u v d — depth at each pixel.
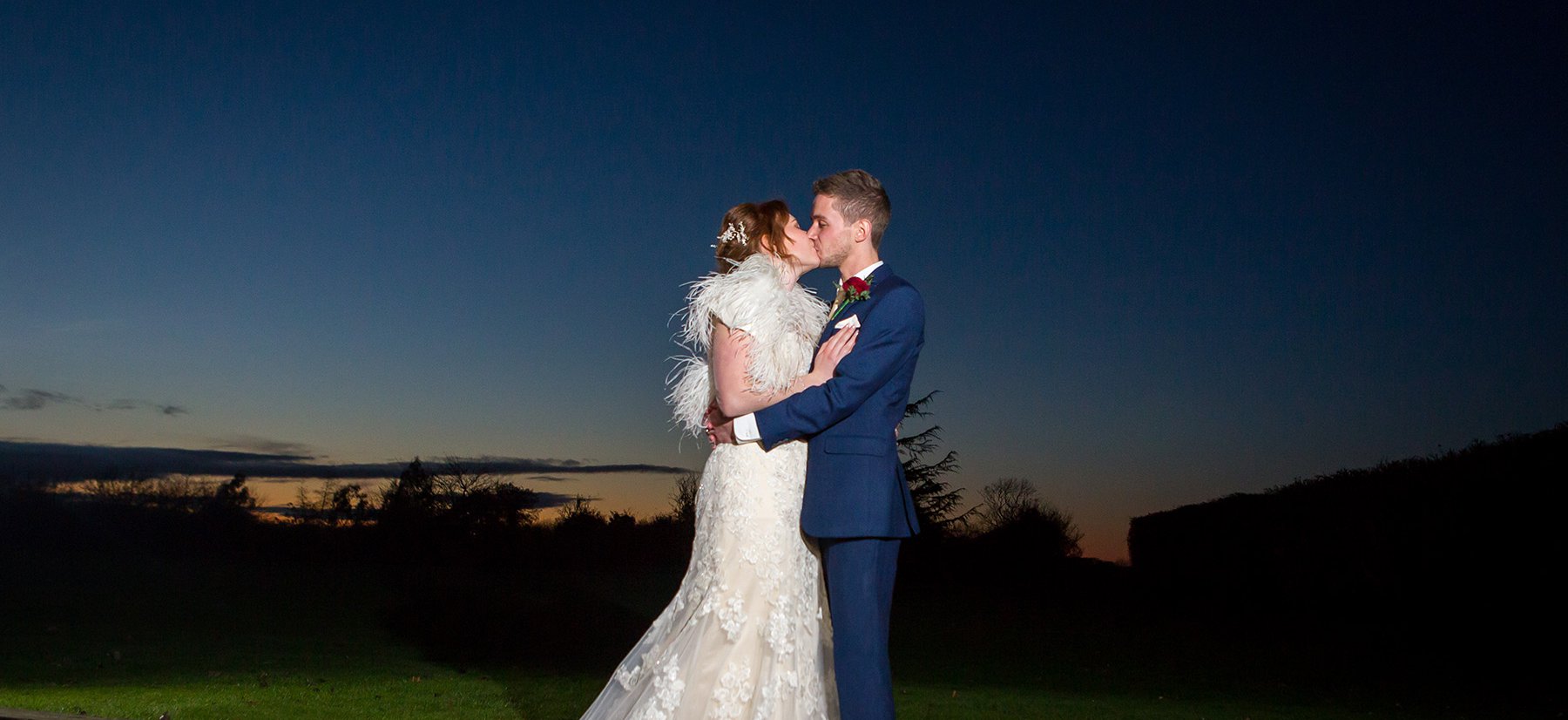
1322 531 12.37
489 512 21.08
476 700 7.00
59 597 13.67
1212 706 7.62
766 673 3.43
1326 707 7.62
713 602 3.47
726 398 3.46
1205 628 13.11
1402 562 11.05
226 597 14.34
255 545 20.89
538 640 11.13
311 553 20.91
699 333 3.61
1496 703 7.70
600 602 14.98
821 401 3.38
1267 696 8.23
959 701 7.59
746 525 3.49
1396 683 8.80
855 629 3.45
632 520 21.16
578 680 8.13
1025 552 19.44
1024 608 15.56
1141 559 16.91
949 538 19.36
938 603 16.17
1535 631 9.42
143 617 12.01
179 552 20.56
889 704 3.44
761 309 3.47
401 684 7.68
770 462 3.54
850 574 3.48
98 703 6.25
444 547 20.89
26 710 5.41
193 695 6.82
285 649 9.90
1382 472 11.67
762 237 3.72
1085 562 19.25
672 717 3.38
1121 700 7.90
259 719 5.95
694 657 3.43
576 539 20.89
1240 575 14.09
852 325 3.51
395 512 21.05
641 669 3.54
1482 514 10.03
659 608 14.57
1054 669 10.10
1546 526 9.30
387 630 11.64
